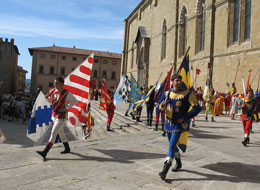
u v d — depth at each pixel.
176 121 4.11
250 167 4.72
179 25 29.08
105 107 11.17
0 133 5.68
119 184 3.72
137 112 12.38
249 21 18.62
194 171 4.45
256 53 17.31
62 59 71.62
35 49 69.75
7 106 19.95
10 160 4.89
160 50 35.44
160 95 7.51
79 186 3.59
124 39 55.06
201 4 24.70
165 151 5.96
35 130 5.84
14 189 3.44
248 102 7.00
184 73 5.02
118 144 6.74
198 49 25.02
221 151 6.18
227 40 20.36
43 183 3.70
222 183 3.86
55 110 5.15
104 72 75.38
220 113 16.92
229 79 19.91
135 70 46.69
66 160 5.04
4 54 60.00
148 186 3.67
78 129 13.01
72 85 6.39
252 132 9.71
